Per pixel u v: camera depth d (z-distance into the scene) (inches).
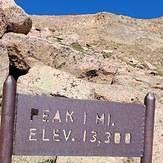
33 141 146.5
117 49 2085.4
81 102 153.0
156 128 317.1
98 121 155.3
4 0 475.5
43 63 462.6
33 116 147.0
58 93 343.0
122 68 750.5
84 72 478.3
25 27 491.5
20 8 483.5
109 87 358.6
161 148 300.2
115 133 157.9
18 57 451.8
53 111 149.4
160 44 2449.6
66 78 361.4
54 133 149.1
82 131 152.9
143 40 2454.5
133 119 160.9
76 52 492.7
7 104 144.1
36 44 459.2
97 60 493.7
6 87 144.5
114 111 157.8
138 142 161.6
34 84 351.6
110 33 2502.5
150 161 162.7
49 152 148.3
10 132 143.7
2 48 372.8
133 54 2055.9
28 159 245.0
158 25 2866.6
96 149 154.7
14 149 144.3
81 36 2352.4
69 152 151.0
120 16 2807.6
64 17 2743.6
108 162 287.4
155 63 1967.3
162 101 464.1
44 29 1386.6
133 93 351.3
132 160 289.1
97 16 2753.4
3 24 463.2
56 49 470.3
